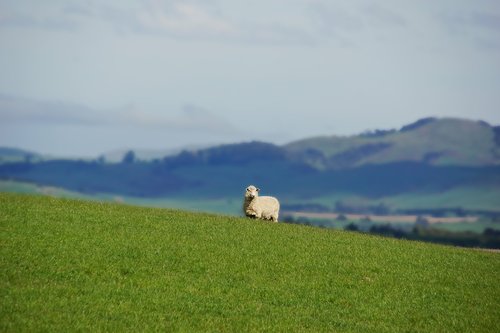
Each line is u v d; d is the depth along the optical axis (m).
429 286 40.38
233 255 41.38
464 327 34.56
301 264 41.50
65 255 37.50
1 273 34.06
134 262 38.19
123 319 30.75
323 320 33.69
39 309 30.55
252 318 32.78
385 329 33.31
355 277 40.50
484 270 45.03
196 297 34.62
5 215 43.53
